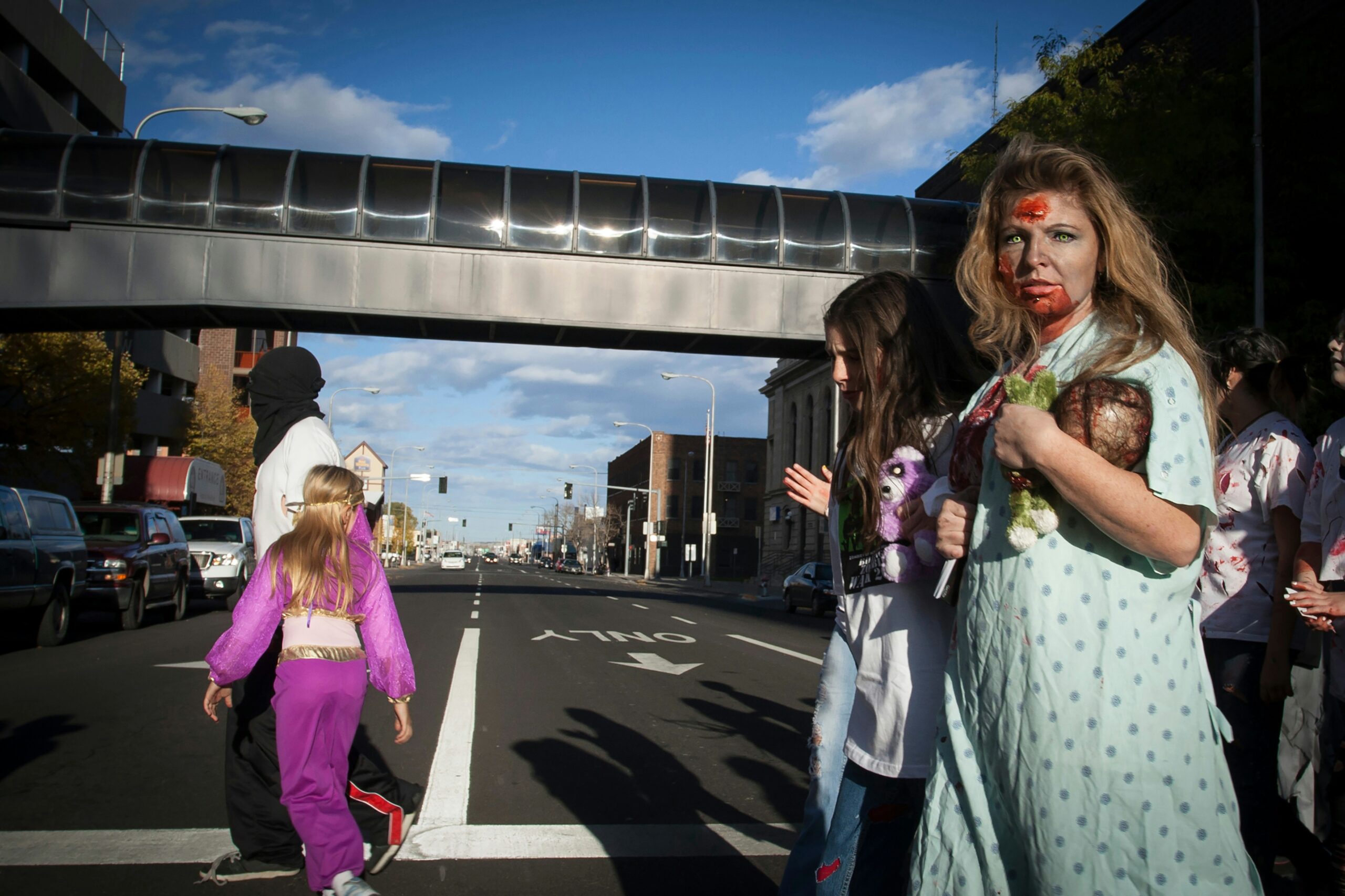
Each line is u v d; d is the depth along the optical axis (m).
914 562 2.17
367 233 19.97
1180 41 17.45
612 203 20.77
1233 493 3.28
